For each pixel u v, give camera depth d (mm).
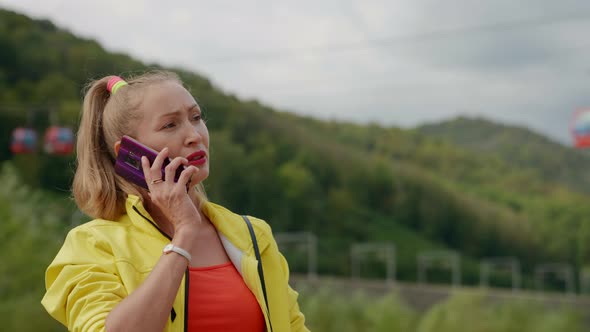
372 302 27906
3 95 58969
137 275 1771
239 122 85875
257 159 79375
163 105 1893
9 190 19594
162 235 1846
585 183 181125
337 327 26391
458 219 102938
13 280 17219
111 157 1991
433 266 82375
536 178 147500
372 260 79188
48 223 18953
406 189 103625
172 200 1768
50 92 59625
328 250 80125
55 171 58875
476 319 25797
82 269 1767
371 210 101812
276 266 2010
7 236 17844
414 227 102188
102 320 1644
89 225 1875
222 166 72688
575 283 99250
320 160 97500
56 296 1754
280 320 1931
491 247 102750
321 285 42406
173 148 1876
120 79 2002
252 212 75250
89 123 1987
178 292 1758
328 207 90062
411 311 27891
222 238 1942
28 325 16438
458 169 143125
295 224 81500
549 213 119875
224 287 1837
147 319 1604
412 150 144625
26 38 64250
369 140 142500
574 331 26156
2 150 60344
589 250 107500
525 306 26266
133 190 1932
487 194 130375
